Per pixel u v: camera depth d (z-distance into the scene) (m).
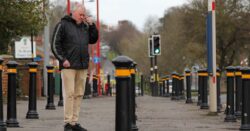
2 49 22.83
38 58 33.31
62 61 10.42
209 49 15.71
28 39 29.05
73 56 10.45
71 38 10.45
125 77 7.12
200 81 20.52
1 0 20.41
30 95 14.14
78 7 10.58
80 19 10.57
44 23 22.58
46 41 32.75
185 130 11.55
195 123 13.17
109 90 41.16
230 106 13.52
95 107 19.72
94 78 33.41
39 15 22.05
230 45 57.56
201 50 58.41
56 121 13.41
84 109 18.45
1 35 21.48
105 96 35.16
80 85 10.77
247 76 10.80
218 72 17.42
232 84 13.50
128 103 7.16
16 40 25.78
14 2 20.88
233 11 55.88
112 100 26.61
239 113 14.27
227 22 55.31
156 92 36.69
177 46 67.19
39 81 30.12
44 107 19.41
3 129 10.68
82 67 10.58
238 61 59.97
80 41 10.52
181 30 60.88
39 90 29.98
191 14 58.09
